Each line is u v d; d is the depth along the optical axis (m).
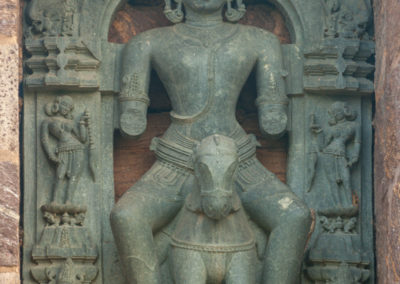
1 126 6.20
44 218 6.71
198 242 6.27
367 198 6.84
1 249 6.04
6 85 6.27
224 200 6.10
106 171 6.83
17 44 6.36
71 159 6.75
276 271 6.30
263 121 6.74
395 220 5.92
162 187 6.55
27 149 6.82
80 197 6.74
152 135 7.01
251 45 6.85
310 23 6.98
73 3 6.92
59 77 6.76
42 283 6.58
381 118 6.34
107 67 6.91
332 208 6.73
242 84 6.84
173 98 6.82
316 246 6.67
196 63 6.75
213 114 6.73
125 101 6.76
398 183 5.91
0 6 6.35
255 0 7.21
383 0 6.46
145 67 6.82
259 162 6.78
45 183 6.78
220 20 6.95
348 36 6.93
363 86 6.89
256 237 6.54
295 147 6.91
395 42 6.15
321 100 6.95
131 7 7.17
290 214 6.37
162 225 6.48
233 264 6.26
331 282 6.60
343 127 6.86
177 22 6.96
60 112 6.82
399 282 5.83
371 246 6.76
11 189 6.14
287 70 6.95
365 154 6.91
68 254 6.57
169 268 6.39
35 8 6.92
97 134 6.84
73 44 6.80
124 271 6.35
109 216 6.59
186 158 6.64
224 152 6.15
